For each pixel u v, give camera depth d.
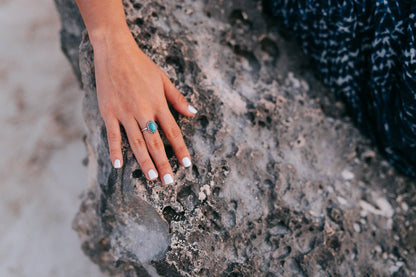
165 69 0.64
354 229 0.69
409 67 0.61
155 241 0.62
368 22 0.63
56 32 1.12
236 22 0.72
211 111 0.64
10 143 0.97
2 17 1.13
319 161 0.70
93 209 0.71
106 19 0.60
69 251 0.88
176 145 0.59
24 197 0.92
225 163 0.63
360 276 0.67
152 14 0.67
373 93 0.67
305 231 0.66
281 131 0.68
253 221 0.63
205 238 0.61
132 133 0.58
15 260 0.87
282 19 0.72
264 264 0.64
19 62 1.07
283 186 0.66
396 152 0.73
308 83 0.73
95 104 0.65
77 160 0.96
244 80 0.69
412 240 0.71
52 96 1.03
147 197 0.59
